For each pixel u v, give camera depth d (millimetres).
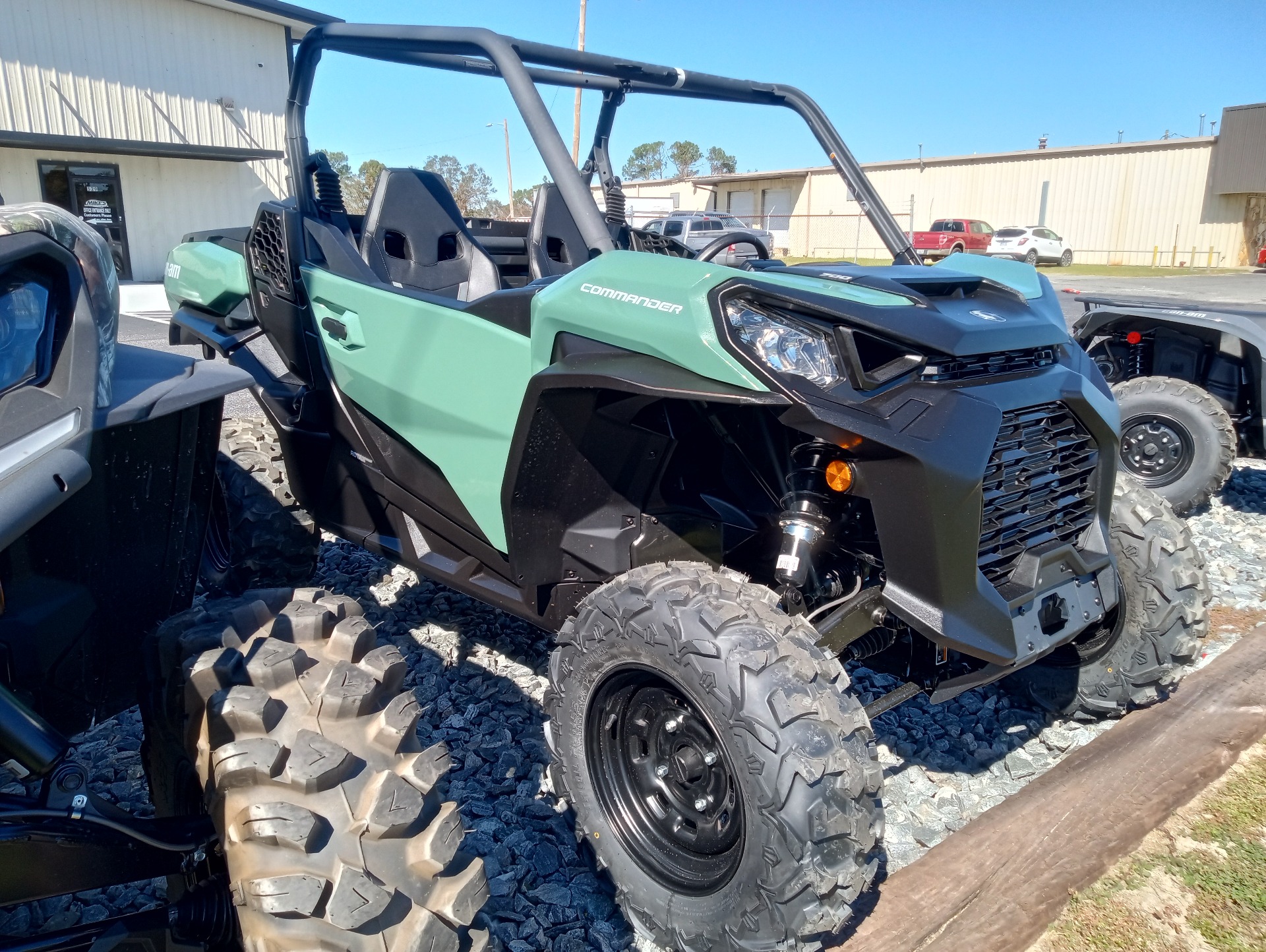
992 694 3086
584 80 3248
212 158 18547
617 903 2049
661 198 34094
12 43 15836
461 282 3588
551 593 2555
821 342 1933
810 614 2168
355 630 1535
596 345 2176
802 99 3273
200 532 1841
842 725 1712
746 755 1680
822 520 2023
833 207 34781
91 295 1373
